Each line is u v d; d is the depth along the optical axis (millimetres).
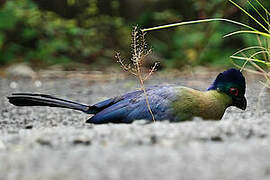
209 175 4543
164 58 24562
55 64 23141
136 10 26516
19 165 5082
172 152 5363
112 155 5293
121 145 5766
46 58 23500
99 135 6301
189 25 24578
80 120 11148
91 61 24250
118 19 25156
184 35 24312
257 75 18953
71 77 20312
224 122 7137
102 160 5113
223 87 8641
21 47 24312
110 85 18078
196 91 8539
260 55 18156
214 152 5277
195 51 22594
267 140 5812
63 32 24031
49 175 4727
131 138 5988
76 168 4879
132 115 8367
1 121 11320
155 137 6035
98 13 26344
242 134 6188
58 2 26016
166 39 25359
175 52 23609
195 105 8352
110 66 23531
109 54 24672
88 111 9055
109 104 8852
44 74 20984
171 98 8352
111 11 26484
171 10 25984
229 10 22375
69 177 4645
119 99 8758
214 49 23234
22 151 5699
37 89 17484
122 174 4656
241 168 4676
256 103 12664
